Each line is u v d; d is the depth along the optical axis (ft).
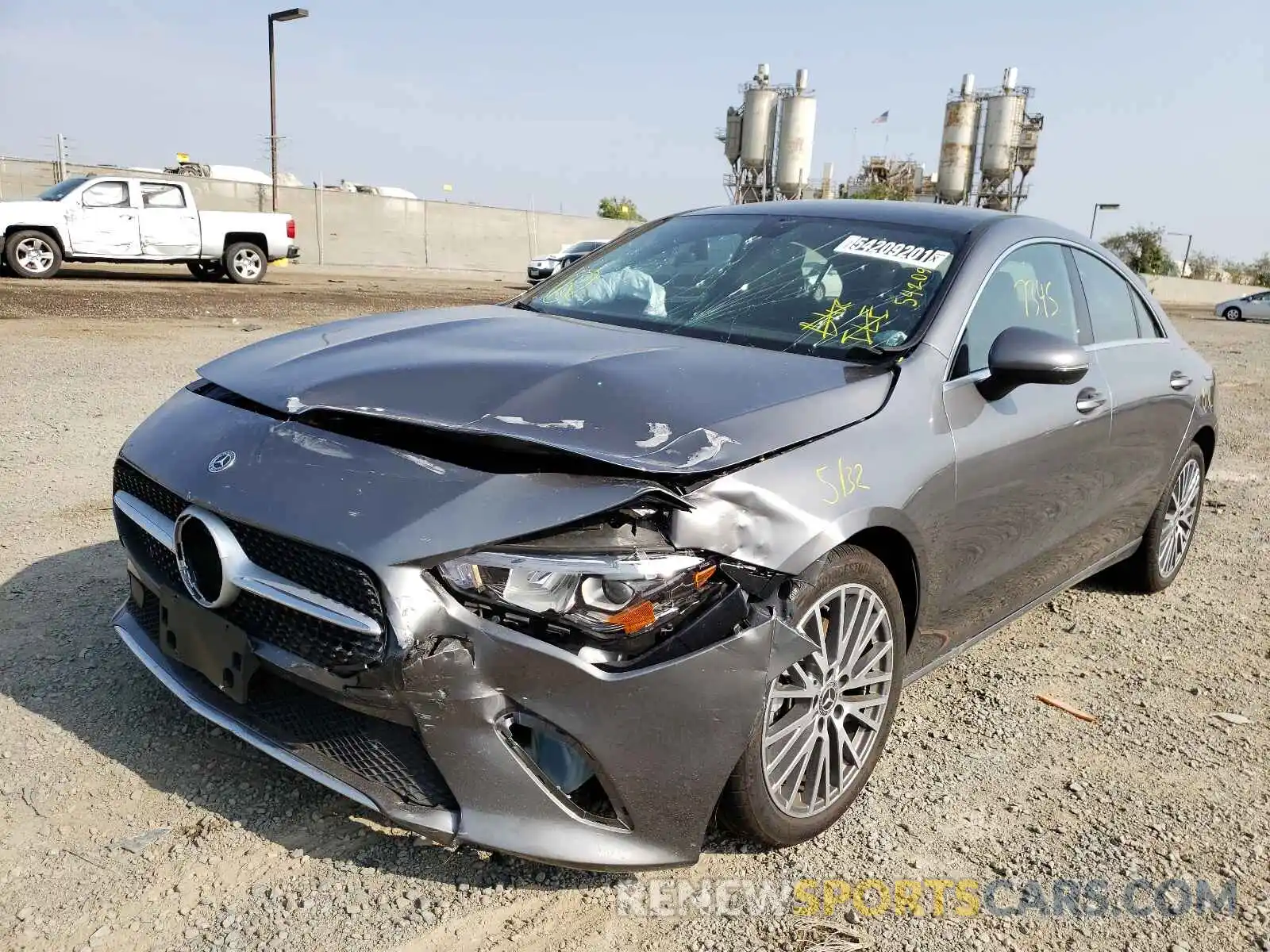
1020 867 8.68
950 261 10.74
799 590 7.81
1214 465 26.08
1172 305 173.06
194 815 8.36
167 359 30.40
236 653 7.64
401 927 7.32
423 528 6.89
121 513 8.95
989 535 10.31
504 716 6.93
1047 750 10.77
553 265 84.33
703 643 7.24
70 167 89.40
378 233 112.78
